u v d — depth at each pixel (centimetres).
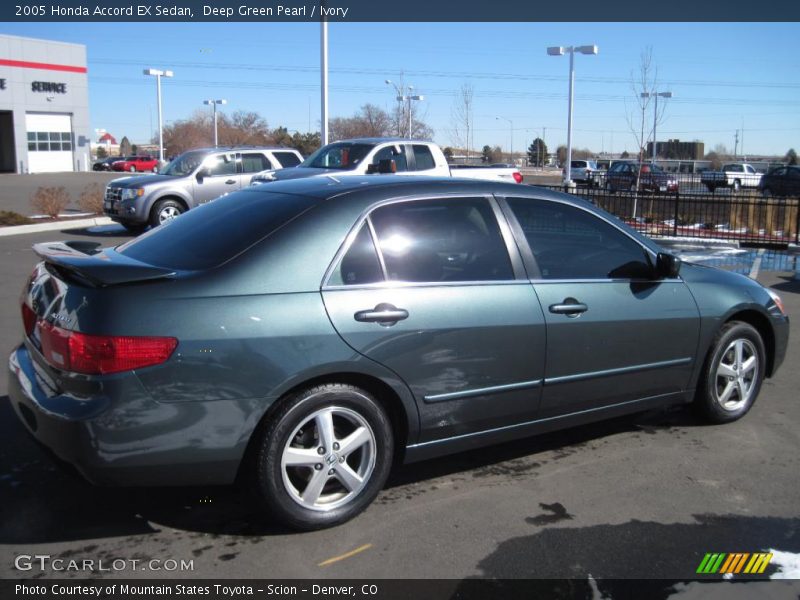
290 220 375
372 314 365
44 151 4959
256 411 341
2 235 1508
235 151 1627
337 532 366
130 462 322
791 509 399
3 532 360
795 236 1616
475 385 401
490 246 419
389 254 386
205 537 359
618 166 3484
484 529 372
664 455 471
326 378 362
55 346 333
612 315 446
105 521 372
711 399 512
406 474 438
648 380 474
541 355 421
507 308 407
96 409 316
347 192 394
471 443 414
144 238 433
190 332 329
